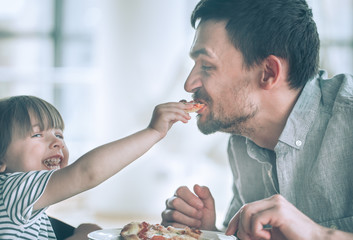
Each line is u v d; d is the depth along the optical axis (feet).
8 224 2.88
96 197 17.60
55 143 3.44
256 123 3.64
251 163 4.25
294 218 2.49
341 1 18.08
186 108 3.42
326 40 18.02
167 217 3.78
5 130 3.32
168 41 17.81
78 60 20.85
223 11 3.52
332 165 3.34
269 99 3.54
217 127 3.68
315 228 2.51
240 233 2.58
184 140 17.22
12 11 21.09
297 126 3.49
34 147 3.34
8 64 21.06
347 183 3.32
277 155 3.53
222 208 17.02
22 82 20.85
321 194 3.38
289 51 3.47
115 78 18.10
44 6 20.99
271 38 3.43
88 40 20.80
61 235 3.58
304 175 3.49
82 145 20.06
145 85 17.90
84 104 20.52
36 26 21.07
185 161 17.29
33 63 21.04
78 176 2.86
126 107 18.02
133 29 17.92
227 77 3.54
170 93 17.70
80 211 17.43
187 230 2.94
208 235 2.99
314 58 3.60
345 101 3.40
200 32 3.62
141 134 3.17
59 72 20.74
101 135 18.31
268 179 3.98
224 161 17.13
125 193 17.51
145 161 17.53
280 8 3.48
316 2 18.12
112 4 18.04
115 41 18.08
